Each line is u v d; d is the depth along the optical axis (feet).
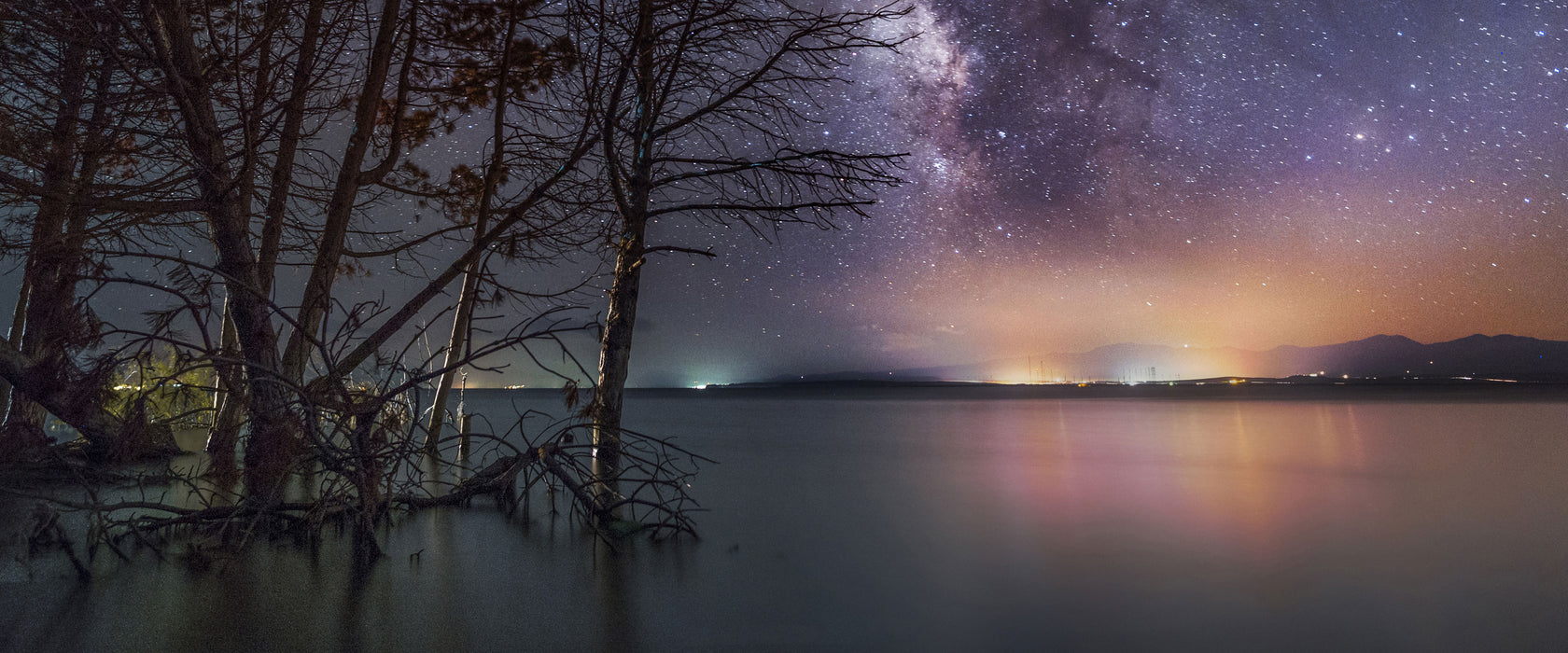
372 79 25.29
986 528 22.03
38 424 32.17
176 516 22.03
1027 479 33.04
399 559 18.07
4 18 21.31
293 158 25.29
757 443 53.52
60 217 25.38
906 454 44.21
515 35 28.07
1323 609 14.14
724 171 27.14
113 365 18.90
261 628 13.14
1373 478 32.76
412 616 13.89
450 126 31.50
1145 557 18.35
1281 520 23.03
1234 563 17.72
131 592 15.07
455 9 27.63
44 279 29.43
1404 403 130.31
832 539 20.51
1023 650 11.98
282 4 25.64
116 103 22.89
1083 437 58.95
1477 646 12.16
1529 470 35.04
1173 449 47.67
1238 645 12.23
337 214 24.66
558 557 18.34
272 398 20.98
